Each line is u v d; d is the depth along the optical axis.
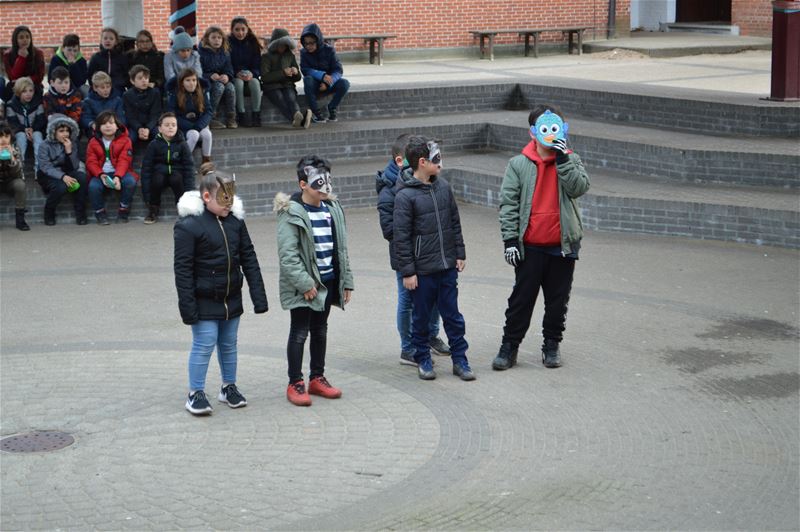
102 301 14.88
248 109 24.50
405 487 8.92
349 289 11.08
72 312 14.35
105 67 22.72
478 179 21.45
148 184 19.86
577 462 9.40
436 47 38.03
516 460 9.45
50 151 19.66
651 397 11.04
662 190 19.70
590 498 8.66
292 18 36.50
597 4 39.66
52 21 34.28
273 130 23.94
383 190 11.92
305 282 10.58
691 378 11.60
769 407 10.70
